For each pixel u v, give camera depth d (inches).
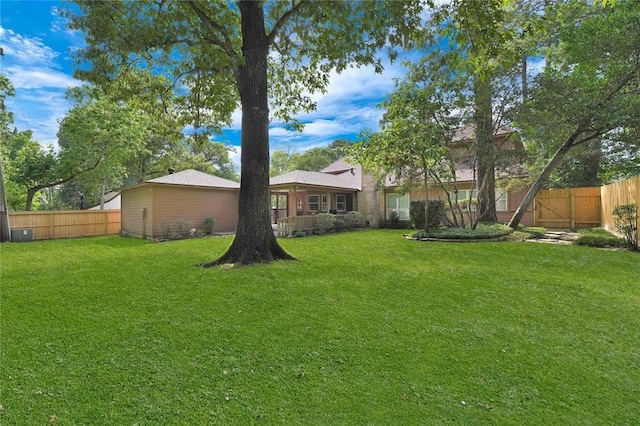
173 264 267.7
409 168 466.9
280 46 334.3
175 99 347.6
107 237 565.9
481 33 191.2
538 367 102.0
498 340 121.3
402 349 113.9
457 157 470.6
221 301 165.9
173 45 275.7
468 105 417.4
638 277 215.0
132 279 211.9
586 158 582.9
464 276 220.1
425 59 405.7
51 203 1170.6
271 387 91.1
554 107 378.6
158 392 88.7
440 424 76.3
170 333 126.9
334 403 84.0
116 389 89.8
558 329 131.6
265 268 239.0
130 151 697.6
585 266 250.4
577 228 543.2
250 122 266.5
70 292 182.5
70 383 92.5
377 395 87.4
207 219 586.9
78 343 118.0
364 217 728.3
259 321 139.7
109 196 1035.3
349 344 117.8
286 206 855.7
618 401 85.0
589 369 100.9
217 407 82.5
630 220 328.8
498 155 419.8
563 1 449.7
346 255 307.9
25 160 652.7
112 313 148.7
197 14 252.2
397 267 249.8
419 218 525.0
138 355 109.3
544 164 522.9
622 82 366.0
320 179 693.9
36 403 83.5
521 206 474.9
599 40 348.8
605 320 140.9
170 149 1005.2
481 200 507.2
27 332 127.4
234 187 647.1
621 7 339.3
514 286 194.7
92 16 225.1
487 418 78.4
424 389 90.2
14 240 498.3
